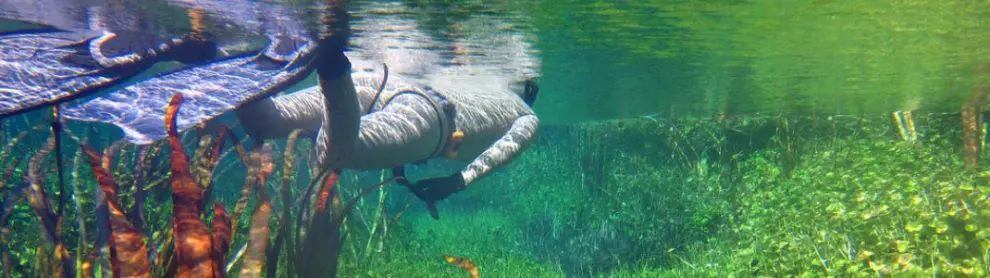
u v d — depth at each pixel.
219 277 1.83
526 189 18.50
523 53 11.38
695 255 10.47
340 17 7.89
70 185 5.14
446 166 18.83
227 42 8.59
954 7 7.88
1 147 4.81
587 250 11.57
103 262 2.19
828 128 17.36
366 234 10.48
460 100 7.10
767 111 20.44
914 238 6.77
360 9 7.55
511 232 13.77
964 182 8.08
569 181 17.12
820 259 6.84
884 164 11.09
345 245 8.80
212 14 7.34
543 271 10.08
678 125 17.02
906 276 5.77
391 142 5.45
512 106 7.66
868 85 15.44
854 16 8.50
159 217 3.83
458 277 9.20
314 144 5.58
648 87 16.56
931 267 6.37
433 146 6.00
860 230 7.39
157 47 5.37
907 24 8.97
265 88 4.39
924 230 6.76
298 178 6.86
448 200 21.19
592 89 17.22
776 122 17.22
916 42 10.38
